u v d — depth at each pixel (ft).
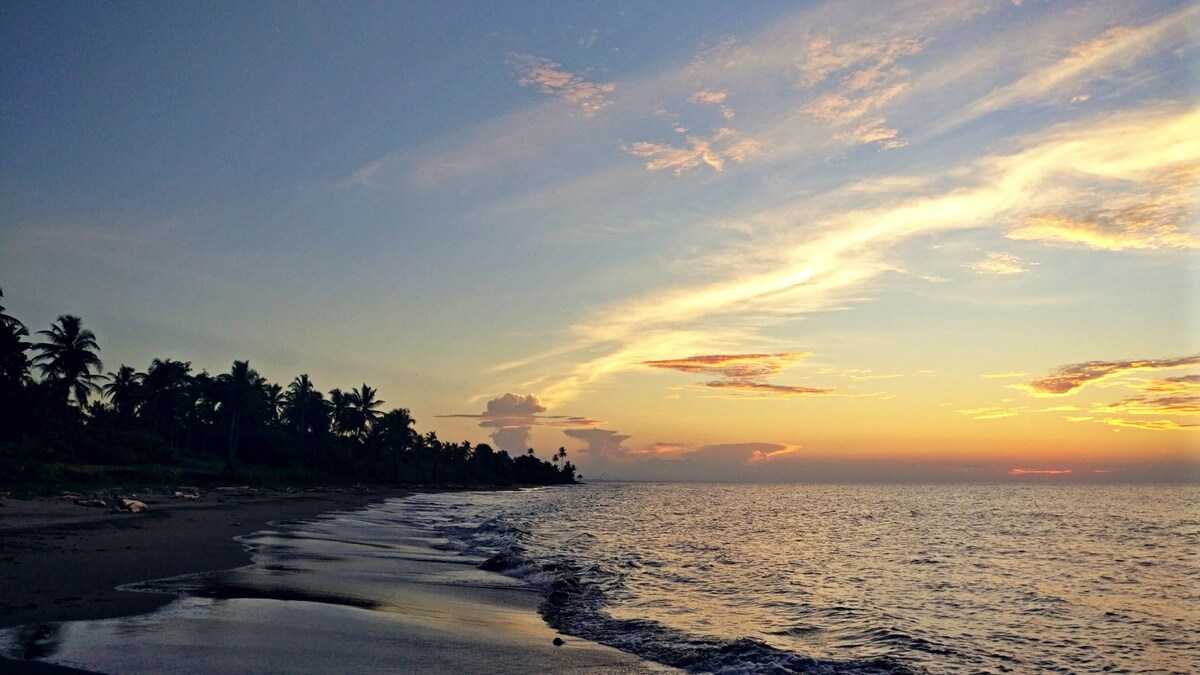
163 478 231.91
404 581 70.03
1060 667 50.67
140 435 277.44
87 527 97.40
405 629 47.57
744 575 91.81
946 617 67.62
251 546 87.35
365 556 87.10
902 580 91.50
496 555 87.04
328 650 40.57
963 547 137.28
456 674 38.34
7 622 42.11
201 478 255.29
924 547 136.26
